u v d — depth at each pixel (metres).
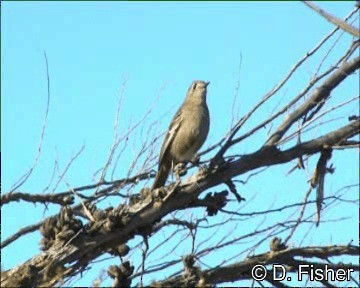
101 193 11.65
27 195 11.24
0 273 11.02
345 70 11.26
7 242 11.24
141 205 11.25
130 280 11.25
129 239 11.45
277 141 11.30
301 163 11.53
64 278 11.20
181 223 11.47
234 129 10.93
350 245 11.91
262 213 11.41
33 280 10.89
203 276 11.27
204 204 11.40
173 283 11.37
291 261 11.95
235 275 11.83
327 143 11.39
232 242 11.33
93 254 11.41
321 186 11.48
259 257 11.82
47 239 11.29
